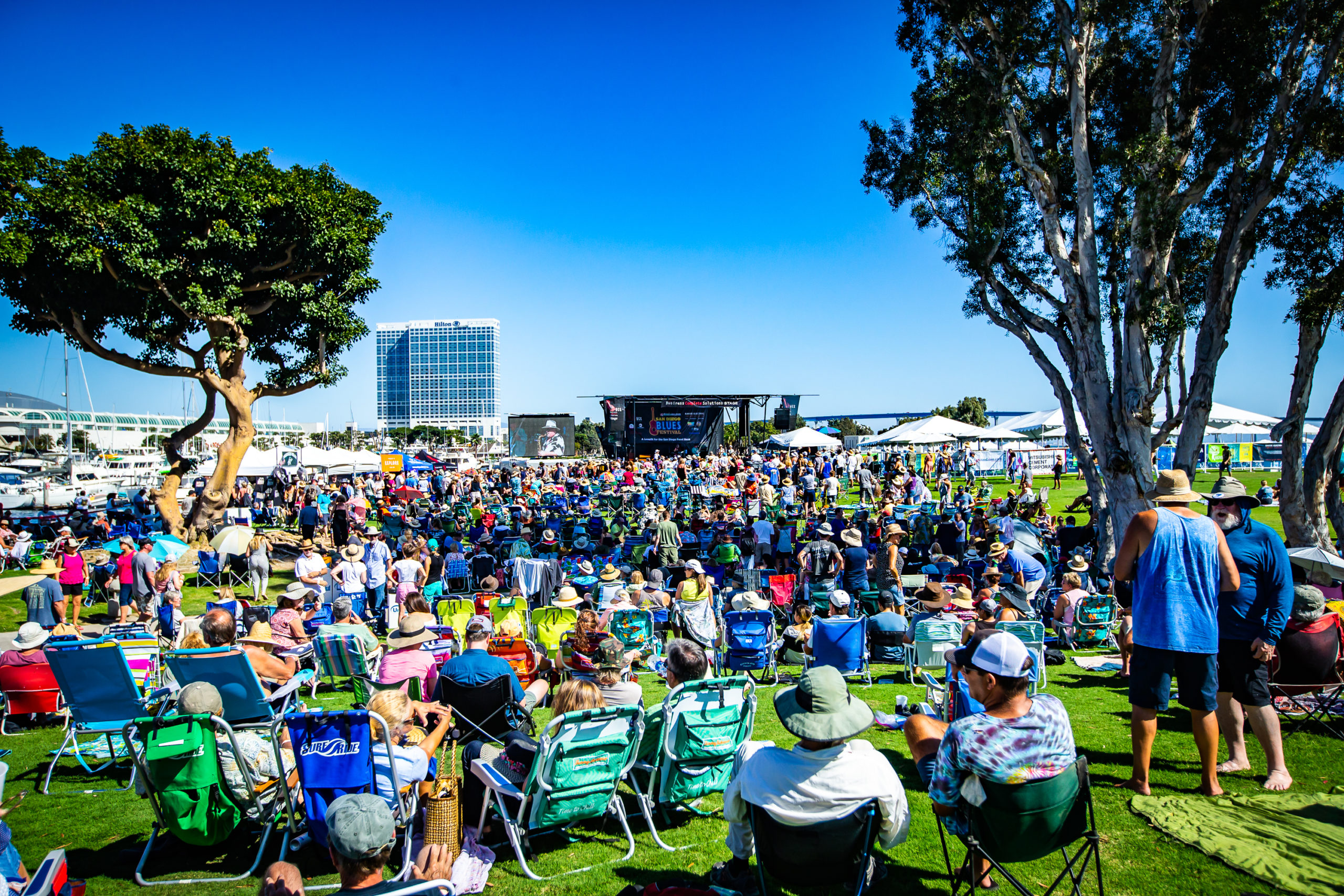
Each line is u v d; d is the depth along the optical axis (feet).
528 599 41.22
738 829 13.08
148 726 13.79
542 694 20.98
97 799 18.40
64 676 19.27
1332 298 41.34
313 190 81.20
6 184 66.54
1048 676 28.32
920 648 27.22
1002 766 11.09
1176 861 13.48
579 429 353.10
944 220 57.82
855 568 41.68
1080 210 48.21
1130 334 46.29
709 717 16.15
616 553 56.49
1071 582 34.17
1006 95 51.26
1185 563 15.37
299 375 86.22
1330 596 28.84
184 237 72.69
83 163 70.59
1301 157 44.04
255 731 16.28
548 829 15.40
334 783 13.73
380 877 9.95
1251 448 119.55
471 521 83.35
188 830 14.14
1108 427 47.14
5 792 18.95
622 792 18.02
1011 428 118.62
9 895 11.23
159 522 80.53
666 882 13.93
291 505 91.50
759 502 77.15
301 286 82.23
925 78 56.49
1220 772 17.12
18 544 68.18
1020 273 57.57
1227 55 43.27
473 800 15.56
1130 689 16.21
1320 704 19.76
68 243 66.28
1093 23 48.29
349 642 25.88
